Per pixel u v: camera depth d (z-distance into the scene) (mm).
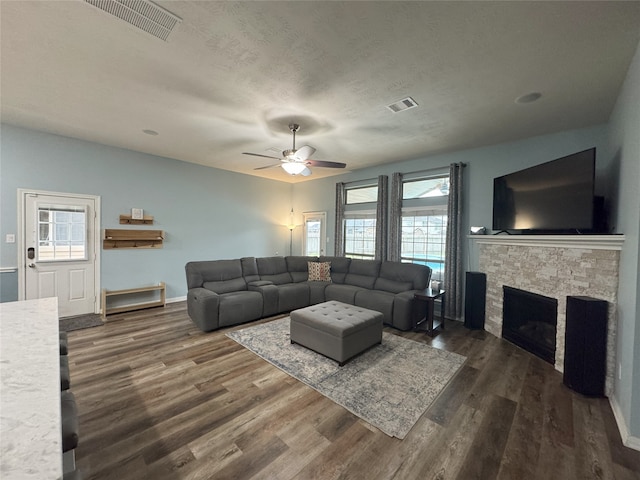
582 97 2691
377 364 2877
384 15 1748
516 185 3461
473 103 2867
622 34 1849
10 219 3795
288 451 1717
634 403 1770
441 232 4770
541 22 1769
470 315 4027
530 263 3250
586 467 1608
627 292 2014
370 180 5762
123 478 1508
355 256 6156
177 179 5375
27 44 2047
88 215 4391
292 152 3496
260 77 2461
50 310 1603
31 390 801
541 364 2910
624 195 2291
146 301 5023
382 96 2758
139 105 3025
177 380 2521
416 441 1812
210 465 1604
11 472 510
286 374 2654
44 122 3562
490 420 2025
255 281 4836
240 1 1650
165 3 1667
